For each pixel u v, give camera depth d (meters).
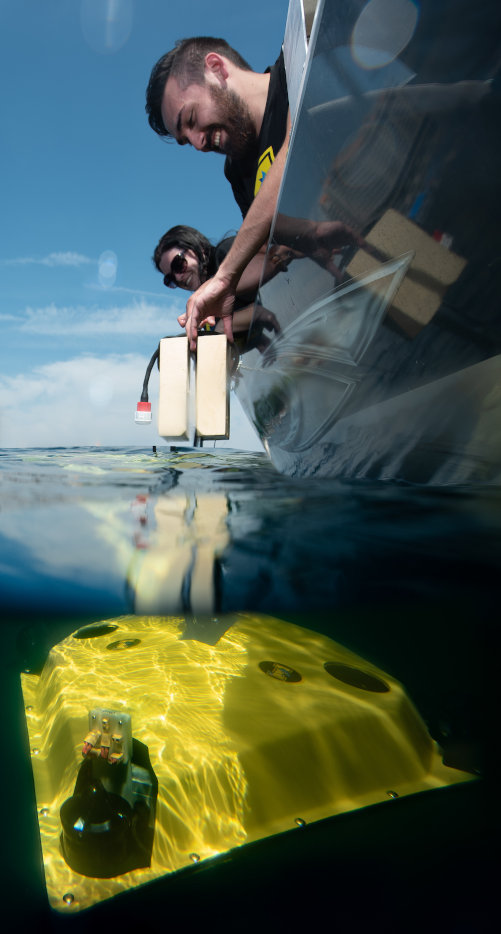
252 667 0.99
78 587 0.88
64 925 0.54
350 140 1.26
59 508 1.31
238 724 0.82
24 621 1.18
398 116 1.14
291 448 2.01
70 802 0.66
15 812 0.72
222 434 2.28
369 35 1.13
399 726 0.88
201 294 2.38
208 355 2.31
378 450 1.55
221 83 2.61
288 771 0.76
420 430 1.40
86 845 0.61
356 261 1.38
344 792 0.76
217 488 1.58
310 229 1.48
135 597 0.85
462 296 1.20
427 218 1.19
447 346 1.26
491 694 0.90
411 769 0.82
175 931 0.52
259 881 0.59
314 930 0.51
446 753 0.86
